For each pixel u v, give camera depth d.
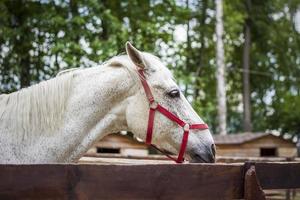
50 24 13.86
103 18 13.62
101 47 12.67
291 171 2.89
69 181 2.30
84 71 3.80
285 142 14.58
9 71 14.32
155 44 14.85
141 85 3.76
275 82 26.05
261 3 24.58
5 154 3.43
